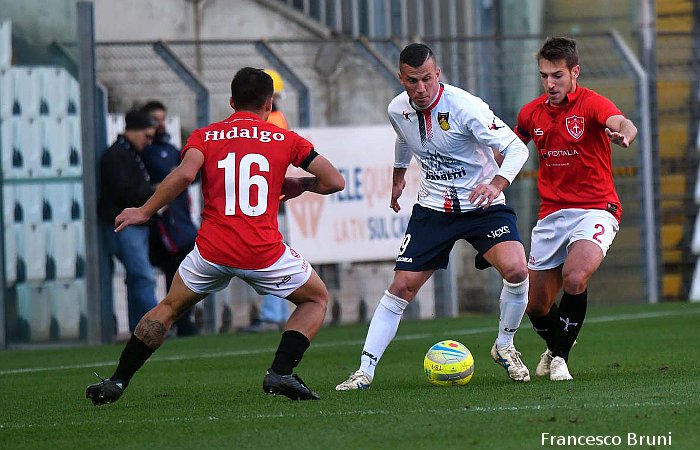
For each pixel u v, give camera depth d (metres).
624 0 49.59
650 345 31.36
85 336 39.28
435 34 50.03
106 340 39.31
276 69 42.69
